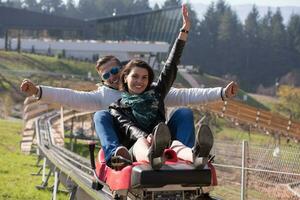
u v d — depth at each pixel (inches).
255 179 715.4
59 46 5506.9
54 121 1720.0
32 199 602.2
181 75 5551.2
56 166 491.5
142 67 249.1
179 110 250.2
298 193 641.6
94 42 5418.3
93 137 1633.9
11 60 4788.4
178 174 213.9
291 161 737.6
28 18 5634.8
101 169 252.2
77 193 362.0
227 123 2459.4
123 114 249.1
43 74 4055.1
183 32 265.6
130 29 6117.1
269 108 5359.3
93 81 3914.9
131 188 219.3
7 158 1026.7
